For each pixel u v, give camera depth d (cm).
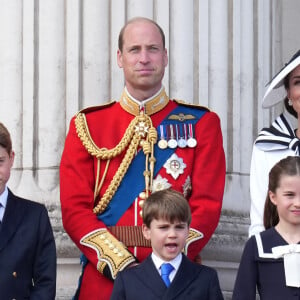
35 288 2761
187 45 3331
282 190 2609
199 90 3341
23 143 3278
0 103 3309
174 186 2891
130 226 2858
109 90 3278
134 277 2641
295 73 2823
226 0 3416
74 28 3278
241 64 3441
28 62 3291
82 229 2834
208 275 2642
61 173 2925
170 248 2625
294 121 3544
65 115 3272
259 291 2638
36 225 2772
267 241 2630
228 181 3375
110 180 2905
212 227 2848
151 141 2920
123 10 3294
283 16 3762
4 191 2772
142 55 2908
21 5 3316
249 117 3444
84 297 2833
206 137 2936
